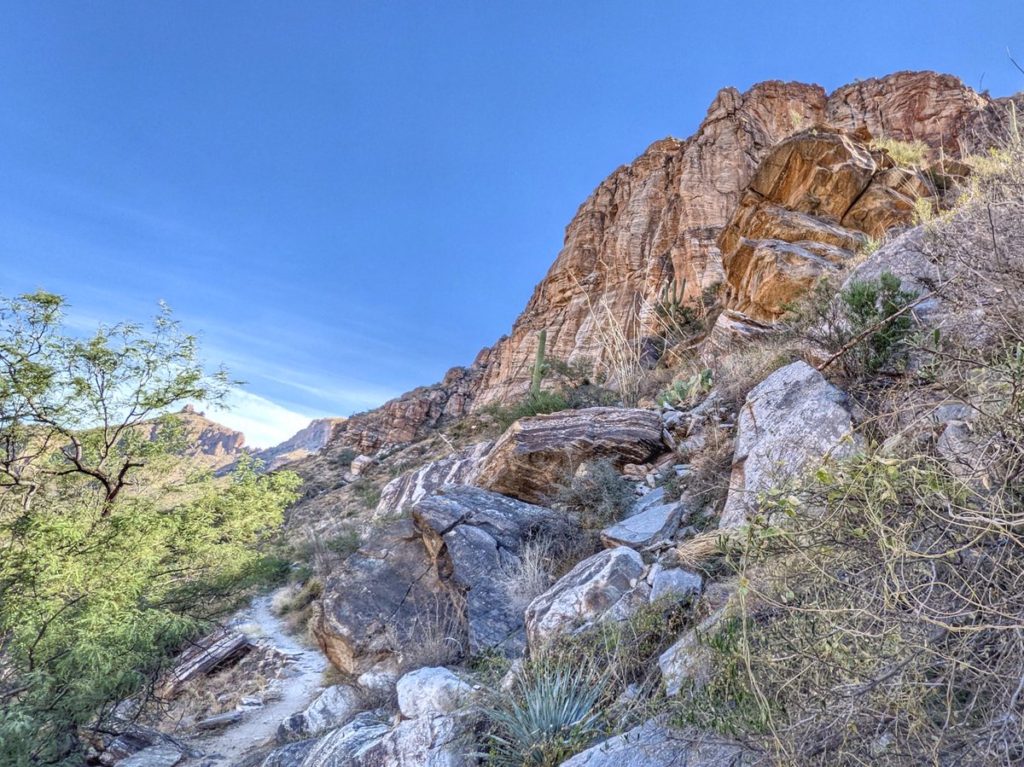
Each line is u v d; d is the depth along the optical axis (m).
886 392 3.24
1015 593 1.31
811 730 1.47
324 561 15.66
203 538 10.05
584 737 2.93
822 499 1.79
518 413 13.25
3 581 7.21
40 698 6.71
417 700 4.27
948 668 1.34
